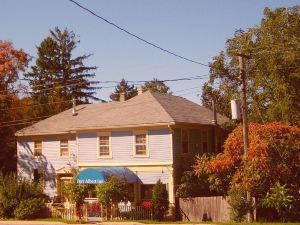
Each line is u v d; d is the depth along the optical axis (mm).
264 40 40594
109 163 40312
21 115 62781
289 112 38062
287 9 40500
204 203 33531
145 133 38688
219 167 32094
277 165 29344
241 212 28953
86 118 43812
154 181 37906
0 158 51906
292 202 28891
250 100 43062
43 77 88062
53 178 45781
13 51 56719
